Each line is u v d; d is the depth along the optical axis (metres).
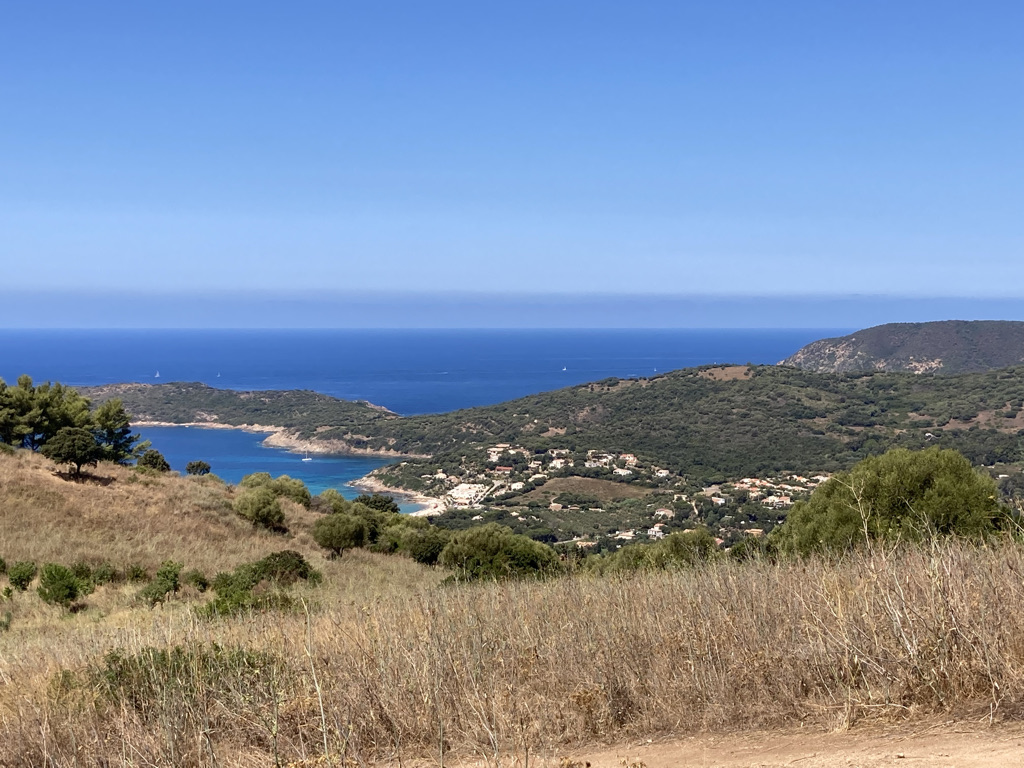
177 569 16.23
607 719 4.50
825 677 4.41
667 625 5.52
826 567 6.12
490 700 4.50
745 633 5.05
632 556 13.73
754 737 4.04
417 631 5.71
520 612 6.32
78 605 15.03
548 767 3.86
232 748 4.44
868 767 3.27
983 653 3.96
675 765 3.75
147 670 5.32
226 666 5.36
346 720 4.43
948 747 3.37
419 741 4.41
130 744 4.22
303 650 5.68
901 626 4.24
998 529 9.04
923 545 5.55
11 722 4.76
